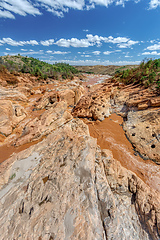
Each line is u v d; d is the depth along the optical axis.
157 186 12.02
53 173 9.89
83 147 12.39
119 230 6.84
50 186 8.89
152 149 16.16
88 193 8.25
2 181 10.22
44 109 32.44
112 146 18.09
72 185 8.78
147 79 36.41
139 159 15.46
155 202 8.56
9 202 8.38
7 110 21.08
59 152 12.42
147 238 6.95
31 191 8.82
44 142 15.09
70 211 7.24
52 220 6.86
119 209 8.30
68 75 93.38
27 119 26.16
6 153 16.11
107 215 7.50
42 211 7.39
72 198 7.98
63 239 6.00
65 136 15.72
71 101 37.22
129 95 33.81
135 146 17.58
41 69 93.25
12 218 7.25
